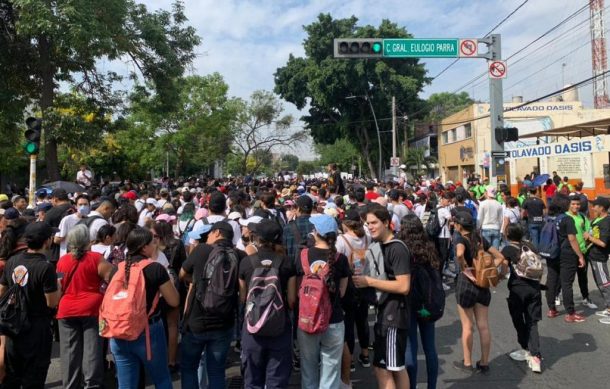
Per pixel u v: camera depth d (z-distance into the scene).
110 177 35.12
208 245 4.22
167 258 5.38
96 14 15.67
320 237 4.04
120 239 5.11
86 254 4.59
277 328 3.74
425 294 4.27
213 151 39.28
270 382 3.83
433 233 9.36
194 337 4.03
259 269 3.88
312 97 42.53
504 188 11.91
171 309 5.25
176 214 8.37
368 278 3.96
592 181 18.52
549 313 7.23
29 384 4.31
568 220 6.89
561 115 35.62
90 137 16.56
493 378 5.06
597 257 7.12
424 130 53.62
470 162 36.84
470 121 36.53
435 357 4.50
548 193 15.12
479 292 5.13
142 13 18.84
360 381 5.09
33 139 10.05
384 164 47.16
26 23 14.52
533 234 10.46
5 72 17.53
